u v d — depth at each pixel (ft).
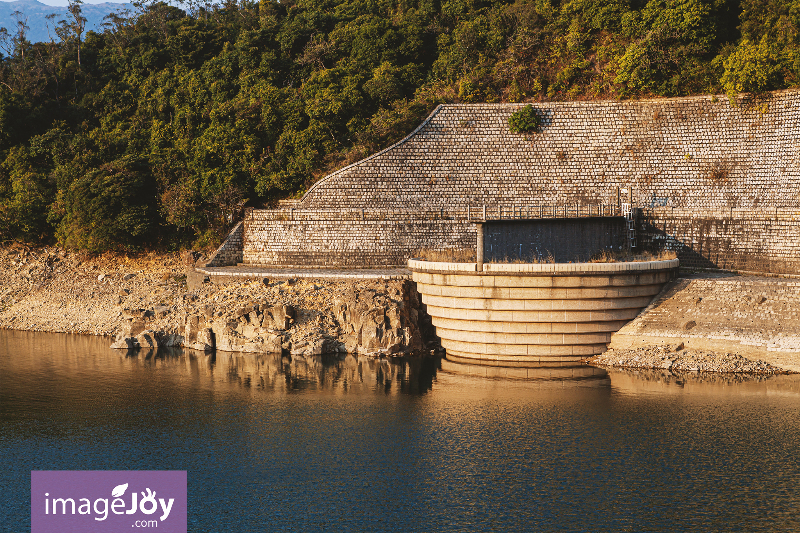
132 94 355.97
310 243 244.83
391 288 207.10
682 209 229.66
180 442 142.61
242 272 227.81
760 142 247.09
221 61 345.92
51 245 287.89
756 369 172.96
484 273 181.16
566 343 183.21
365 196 258.16
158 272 264.93
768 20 272.72
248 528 111.04
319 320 205.98
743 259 213.46
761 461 128.98
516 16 317.83
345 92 292.81
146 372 187.83
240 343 206.59
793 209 203.92
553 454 134.21
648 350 181.16
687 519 111.04
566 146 266.16
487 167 264.11
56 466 133.08
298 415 155.53
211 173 277.44
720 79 261.03
